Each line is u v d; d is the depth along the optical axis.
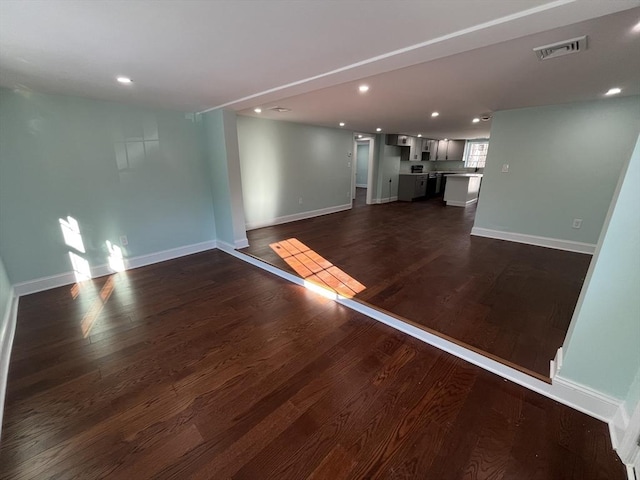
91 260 3.17
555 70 2.24
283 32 1.44
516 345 1.89
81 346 2.02
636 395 1.25
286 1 1.15
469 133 7.29
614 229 1.23
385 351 1.96
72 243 3.02
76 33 1.43
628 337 1.28
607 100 3.31
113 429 1.39
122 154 3.22
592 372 1.40
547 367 1.68
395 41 1.55
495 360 1.75
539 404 1.52
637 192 1.17
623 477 1.16
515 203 4.19
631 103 3.21
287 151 5.50
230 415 1.46
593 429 1.37
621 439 1.25
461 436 1.34
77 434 1.36
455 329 2.07
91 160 3.02
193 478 1.17
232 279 3.19
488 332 2.04
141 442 1.32
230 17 1.29
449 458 1.24
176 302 2.66
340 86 2.72
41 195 2.77
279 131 5.28
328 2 1.16
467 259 3.56
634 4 1.13
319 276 3.05
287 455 1.26
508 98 3.23
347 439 1.33
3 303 2.26
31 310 2.51
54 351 1.97
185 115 3.66
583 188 3.66
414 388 1.63
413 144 8.42
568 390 1.49
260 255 3.73
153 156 3.47
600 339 1.35
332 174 6.66
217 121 3.57
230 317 2.40
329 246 4.15
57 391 1.62
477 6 1.19
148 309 2.53
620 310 1.28
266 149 5.14
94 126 2.99
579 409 1.47
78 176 2.96
